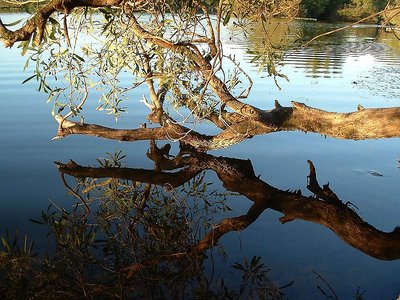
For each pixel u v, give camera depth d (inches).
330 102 344.8
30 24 127.7
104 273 135.3
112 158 236.1
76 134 253.0
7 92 347.6
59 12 136.7
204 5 157.2
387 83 429.1
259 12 142.4
